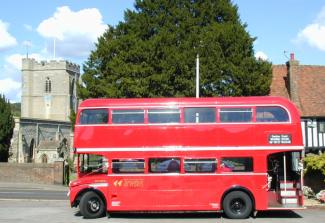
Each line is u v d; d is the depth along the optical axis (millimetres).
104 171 20250
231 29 40125
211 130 20078
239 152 19922
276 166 20562
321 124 39062
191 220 19219
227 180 19797
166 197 19812
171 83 39500
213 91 39375
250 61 39656
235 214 19641
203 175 19844
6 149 65312
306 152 38531
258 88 39469
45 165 43062
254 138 19984
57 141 91125
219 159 19922
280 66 45531
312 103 40344
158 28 41406
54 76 117438
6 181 43625
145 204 19812
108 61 41562
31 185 40250
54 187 38531
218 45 39688
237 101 20266
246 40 40438
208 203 19750
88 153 20109
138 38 40906
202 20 41812
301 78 43094
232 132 20031
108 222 18469
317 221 18656
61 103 117062
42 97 117938
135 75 39281
